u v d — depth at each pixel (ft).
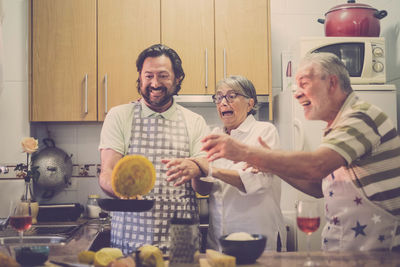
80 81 9.02
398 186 4.74
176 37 9.09
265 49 9.19
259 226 6.20
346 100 4.95
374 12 8.61
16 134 9.09
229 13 9.17
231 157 4.62
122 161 4.56
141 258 3.85
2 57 8.62
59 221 8.84
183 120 6.12
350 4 8.67
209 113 10.15
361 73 8.43
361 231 4.83
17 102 9.10
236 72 9.14
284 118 8.70
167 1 9.10
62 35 9.02
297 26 10.43
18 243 5.74
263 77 9.16
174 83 5.85
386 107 8.14
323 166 4.44
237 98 6.46
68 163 9.64
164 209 5.68
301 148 7.88
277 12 10.43
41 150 9.55
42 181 9.37
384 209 4.75
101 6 9.05
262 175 5.99
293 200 8.05
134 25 9.06
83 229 7.77
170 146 5.90
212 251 4.33
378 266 3.93
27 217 5.01
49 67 9.00
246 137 6.47
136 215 5.69
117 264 3.73
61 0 9.03
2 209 9.00
